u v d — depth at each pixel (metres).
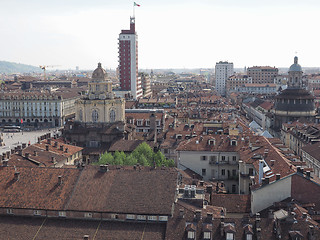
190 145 143.88
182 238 77.25
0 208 89.06
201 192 92.31
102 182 92.31
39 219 87.19
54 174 95.19
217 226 78.25
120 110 188.62
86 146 182.75
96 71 193.50
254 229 76.75
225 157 141.25
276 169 101.31
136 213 84.38
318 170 142.75
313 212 83.81
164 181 91.50
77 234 82.25
